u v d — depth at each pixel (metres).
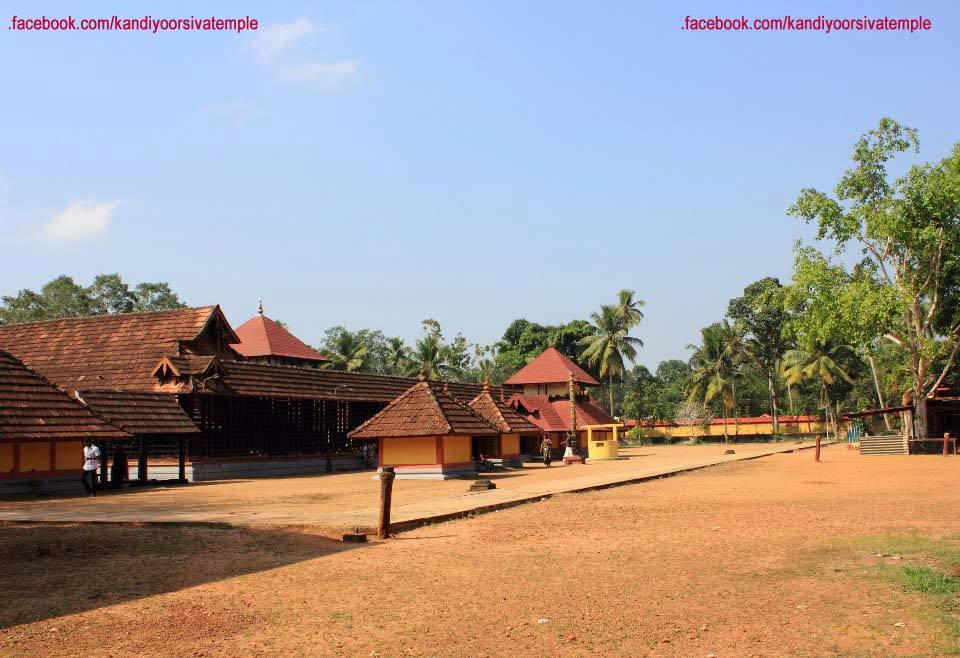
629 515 18.06
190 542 14.11
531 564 12.11
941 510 17.70
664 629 8.45
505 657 7.62
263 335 55.50
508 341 109.00
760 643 7.91
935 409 53.06
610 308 86.31
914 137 45.06
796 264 47.44
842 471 32.28
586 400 63.06
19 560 12.44
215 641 8.15
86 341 40.97
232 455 37.12
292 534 15.02
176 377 35.41
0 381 25.06
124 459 29.52
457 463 32.81
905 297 43.97
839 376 79.81
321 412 43.16
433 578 11.14
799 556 12.33
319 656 7.69
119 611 9.30
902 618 8.67
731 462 42.09
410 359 84.31
